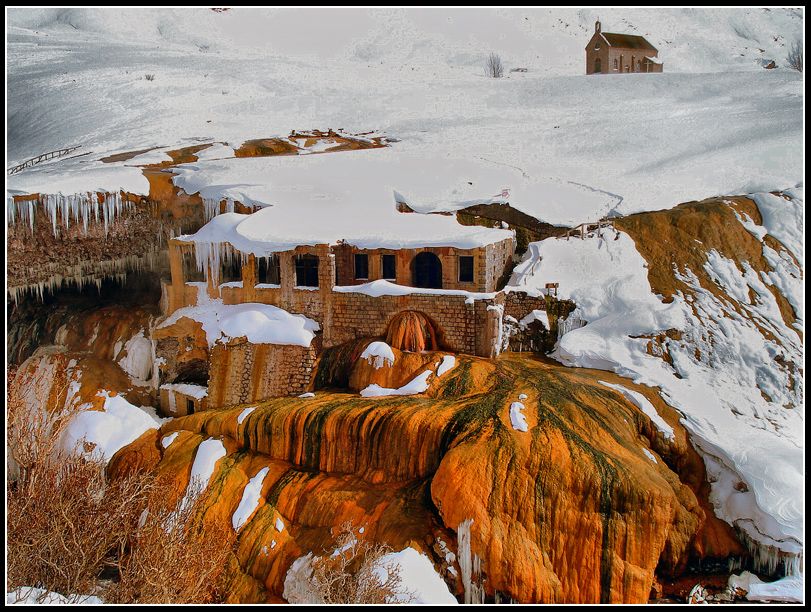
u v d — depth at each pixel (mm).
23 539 19031
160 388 31406
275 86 68688
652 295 29688
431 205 35125
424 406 24094
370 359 27234
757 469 22719
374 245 30141
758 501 22250
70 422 28109
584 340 28219
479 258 29031
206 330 30547
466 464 21328
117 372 31859
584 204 36062
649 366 26953
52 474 22406
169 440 26344
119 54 81250
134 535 21125
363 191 36688
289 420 24734
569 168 42281
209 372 29766
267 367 28797
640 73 69062
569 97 62906
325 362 28734
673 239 32125
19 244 32250
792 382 27109
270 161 42250
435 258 31203
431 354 27250
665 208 35188
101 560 20250
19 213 32219
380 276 30359
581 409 23453
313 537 22125
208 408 29516
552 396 24078
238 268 33656
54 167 41406
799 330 29172
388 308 28359
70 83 66750
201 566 20047
